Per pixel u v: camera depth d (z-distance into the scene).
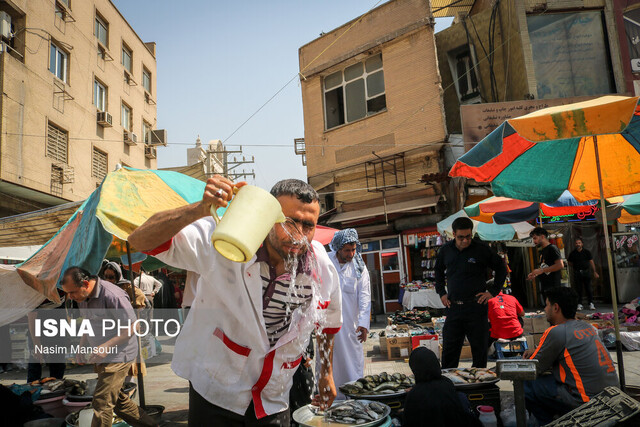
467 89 15.38
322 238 5.82
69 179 16.47
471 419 2.92
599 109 3.11
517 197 4.71
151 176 4.09
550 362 3.34
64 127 16.62
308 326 1.94
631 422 2.50
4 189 14.56
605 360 3.23
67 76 17.22
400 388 3.55
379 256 15.11
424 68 14.85
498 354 5.92
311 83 17.92
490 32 14.88
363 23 16.39
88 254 3.62
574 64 13.51
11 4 14.18
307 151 17.84
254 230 1.36
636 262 12.68
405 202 14.58
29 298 5.86
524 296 13.61
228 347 1.79
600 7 13.62
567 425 2.60
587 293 11.29
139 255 5.79
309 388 3.77
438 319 8.41
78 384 4.66
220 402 1.80
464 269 4.74
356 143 16.39
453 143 14.29
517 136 4.10
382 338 7.78
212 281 1.71
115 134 20.69
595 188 4.72
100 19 20.25
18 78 14.30
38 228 6.95
